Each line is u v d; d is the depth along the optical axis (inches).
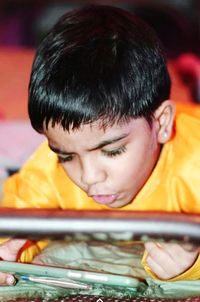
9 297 34.7
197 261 35.6
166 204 42.3
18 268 35.5
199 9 105.5
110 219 24.4
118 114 34.9
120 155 35.7
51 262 39.9
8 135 61.9
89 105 34.6
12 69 81.7
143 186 41.7
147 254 36.8
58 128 34.9
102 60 35.9
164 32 100.1
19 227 24.2
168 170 42.2
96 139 34.4
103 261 40.2
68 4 103.3
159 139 39.6
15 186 45.7
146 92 36.9
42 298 34.4
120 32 37.4
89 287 34.4
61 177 44.3
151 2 102.1
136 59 36.9
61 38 36.9
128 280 34.2
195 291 35.7
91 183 35.5
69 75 35.4
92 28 37.3
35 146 60.1
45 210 25.3
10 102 71.4
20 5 106.3
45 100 35.4
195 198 42.1
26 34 103.3
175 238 24.4
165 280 36.4
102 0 101.6
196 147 42.7
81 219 24.3
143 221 24.3
